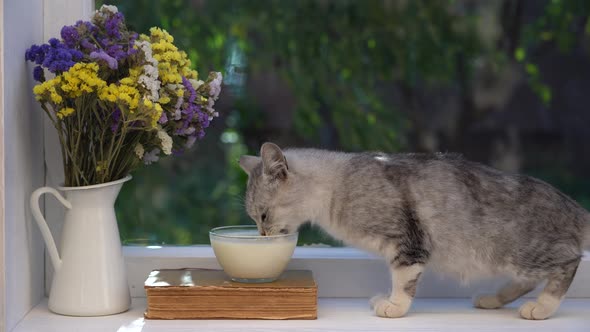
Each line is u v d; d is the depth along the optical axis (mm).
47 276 2152
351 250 2312
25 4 1926
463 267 2078
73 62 1810
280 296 1907
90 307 1923
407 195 2051
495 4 5301
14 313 1833
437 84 5352
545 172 5594
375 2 4598
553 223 2033
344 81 4559
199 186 4793
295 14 4574
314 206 2139
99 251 1937
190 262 2219
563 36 4867
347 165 2141
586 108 5535
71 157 1901
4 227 1724
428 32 4645
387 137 4477
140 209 4305
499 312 2055
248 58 4566
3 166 1708
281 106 5137
